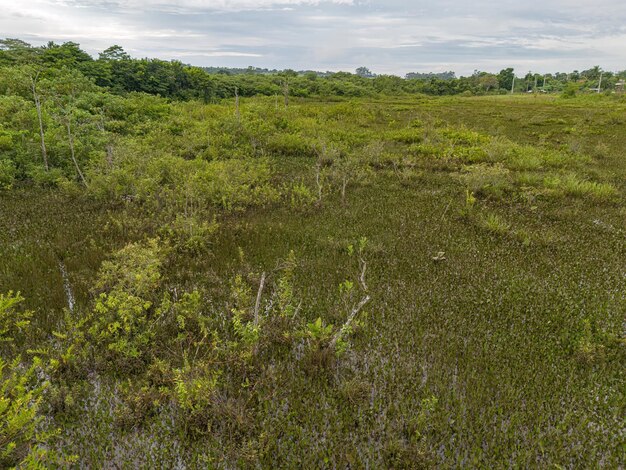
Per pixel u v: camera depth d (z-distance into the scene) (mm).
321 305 5551
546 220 9812
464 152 17781
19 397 3072
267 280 6102
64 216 8680
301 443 3311
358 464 3164
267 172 12750
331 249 7473
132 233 7664
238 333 4586
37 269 6180
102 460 3182
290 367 4344
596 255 7570
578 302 5781
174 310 5121
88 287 5652
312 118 28594
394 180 13570
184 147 16656
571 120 33438
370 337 4930
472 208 10289
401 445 3330
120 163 11297
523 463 3195
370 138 22141
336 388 4023
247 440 3404
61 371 4074
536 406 3775
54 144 12023
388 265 6863
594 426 3600
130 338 4602
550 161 16875
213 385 3646
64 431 3467
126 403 3693
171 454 3299
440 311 5488
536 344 4793
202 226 7730
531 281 6395
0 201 9578
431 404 3641
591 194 12039
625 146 22719
